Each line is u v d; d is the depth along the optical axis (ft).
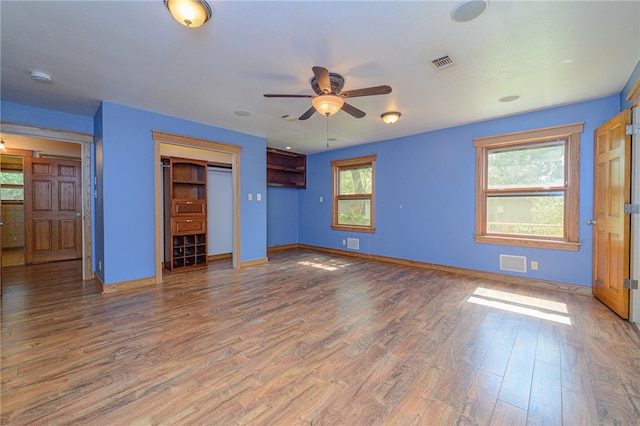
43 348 7.39
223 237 20.07
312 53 7.94
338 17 6.42
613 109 11.00
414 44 7.48
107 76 9.34
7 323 8.87
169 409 5.30
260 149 17.76
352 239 20.54
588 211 11.60
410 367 6.63
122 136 12.15
